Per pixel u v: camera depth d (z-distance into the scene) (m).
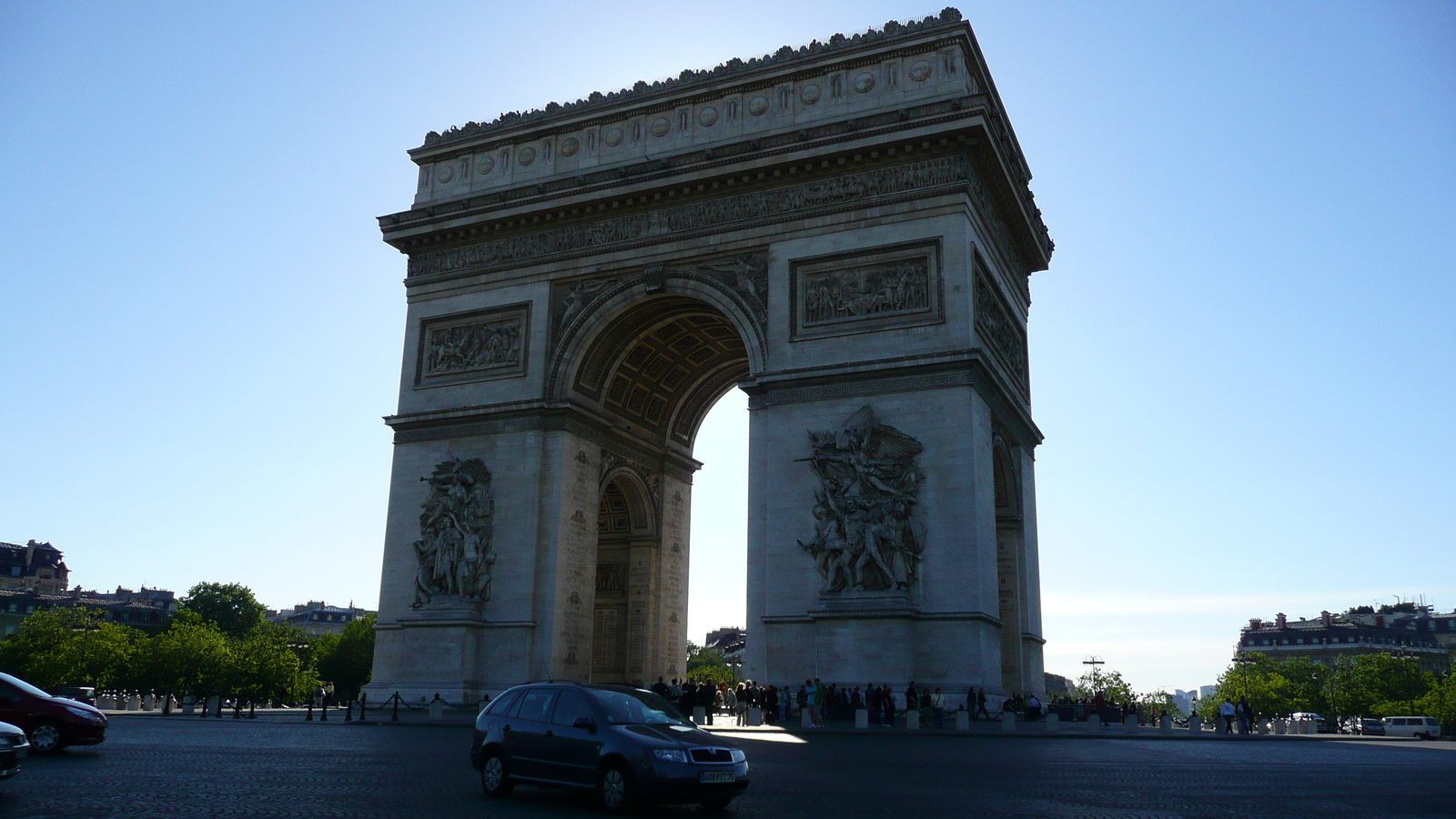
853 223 71.62
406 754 41.69
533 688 29.17
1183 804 27.61
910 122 69.62
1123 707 84.88
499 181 85.06
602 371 81.62
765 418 71.44
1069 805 27.08
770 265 73.38
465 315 83.12
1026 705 70.50
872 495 66.19
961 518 64.38
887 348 68.69
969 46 74.00
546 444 77.50
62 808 23.83
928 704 61.16
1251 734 85.44
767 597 67.62
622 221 79.38
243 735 54.41
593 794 29.42
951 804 27.22
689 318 82.38
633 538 89.81
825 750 45.91
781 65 76.94
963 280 67.75
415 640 75.88
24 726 38.28
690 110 79.88
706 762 25.33
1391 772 40.59
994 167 73.31
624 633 88.38
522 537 75.56
